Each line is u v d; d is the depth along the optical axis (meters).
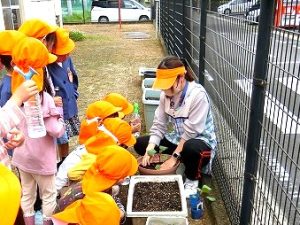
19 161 2.47
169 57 2.82
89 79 7.16
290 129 1.68
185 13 5.00
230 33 2.60
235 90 2.50
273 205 2.01
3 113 1.92
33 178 2.52
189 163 2.89
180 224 2.29
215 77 3.23
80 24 19.84
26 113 2.21
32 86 2.03
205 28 3.54
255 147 2.06
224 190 2.90
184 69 2.83
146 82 4.95
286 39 1.61
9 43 2.33
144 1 24.53
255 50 1.96
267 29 1.82
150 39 13.10
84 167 2.51
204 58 3.64
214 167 3.32
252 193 2.15
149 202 2.49
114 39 13.22
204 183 3.15
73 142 4.03
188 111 2.92
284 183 1.86
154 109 4.01
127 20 20.31
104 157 1.96
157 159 3.04
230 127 2.71
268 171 2.00
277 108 1.77
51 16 10.42
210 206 2.88
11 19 7.31
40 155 2.43
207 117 2.98
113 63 8.79
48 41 2.85
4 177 1.19
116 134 2.60
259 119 1.99
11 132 1.96
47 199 2.53
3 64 2.38
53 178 2.54
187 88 2.93
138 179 2.71
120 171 1.96
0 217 1.10
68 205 1.90
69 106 3.21
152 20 19.86
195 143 2.86
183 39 5.12
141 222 2.35
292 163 1.72
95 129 2.65
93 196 1.70
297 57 1.54
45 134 2.27
